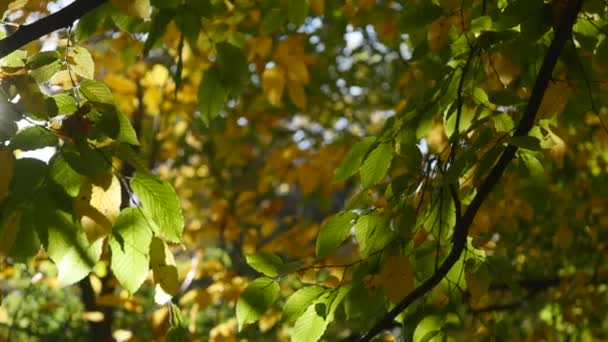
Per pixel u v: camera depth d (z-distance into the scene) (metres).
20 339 3.14
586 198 2.90
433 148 2.21
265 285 1.75
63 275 1.57
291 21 2.03
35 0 2.03
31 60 1.65
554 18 1.72
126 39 2.35
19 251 1.56
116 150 1.58
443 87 1.84
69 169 1.55
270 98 2.29
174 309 1.66
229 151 3.84
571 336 3.22
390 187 1.75
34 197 1.54
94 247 1.57
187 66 2.39
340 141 3.04
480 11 2.02
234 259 3.44
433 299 1.77
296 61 2.26
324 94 4.23
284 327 3.03
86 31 1.88
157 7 1.81
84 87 1.60
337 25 2.69
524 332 3.50
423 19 1.85
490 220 2.21
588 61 1.80
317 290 1.74
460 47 1.87
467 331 2.04
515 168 1.96
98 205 1.56
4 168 1.52
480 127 1.80
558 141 1.88
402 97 3.48
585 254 3.17
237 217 3.02
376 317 1.80
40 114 1.54
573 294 3.00
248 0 2.12
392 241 1.72
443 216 1.78
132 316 3.21
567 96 1.76
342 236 1.75
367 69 4.47
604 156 2.70
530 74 1.82
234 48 1.85
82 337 3.27
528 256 3.19
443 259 1.79
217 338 2.57
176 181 3.55
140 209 1.59
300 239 2.80
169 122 3.31
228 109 3.76
